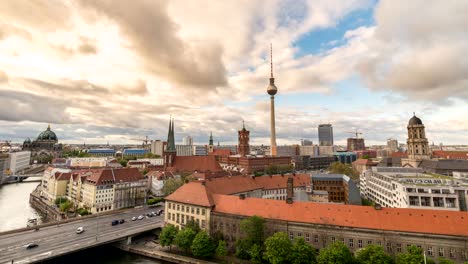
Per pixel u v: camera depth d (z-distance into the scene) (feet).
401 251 208.64
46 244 260.21
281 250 209.36
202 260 251.60
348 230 224.12
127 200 478.59
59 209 449.48
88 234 293.84
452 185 317.83
